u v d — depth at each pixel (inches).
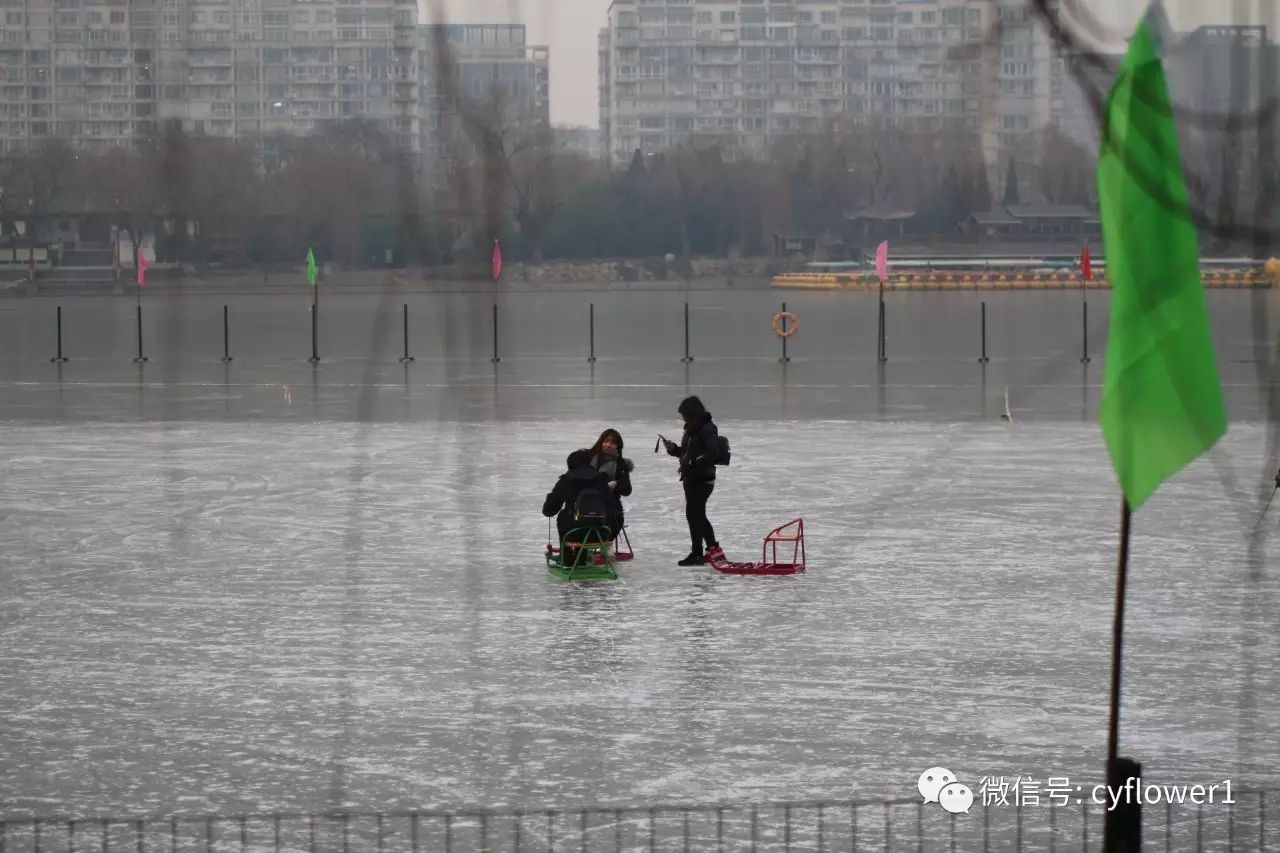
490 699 613.3
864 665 666.8
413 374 2369.6
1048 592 818.8
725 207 4672.7
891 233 4630.9
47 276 4591.5
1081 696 617.0
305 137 3326.8
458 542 970.7
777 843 463.2
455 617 760.3
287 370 2464.3
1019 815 485.7
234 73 3339.1
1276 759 538.6
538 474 1273.4
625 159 4611.2
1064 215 4333.2
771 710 599.5
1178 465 335.0
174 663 673.6
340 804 496.4
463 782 517.7
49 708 604.7
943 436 1571.1
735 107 5162.4
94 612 775.7
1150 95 326.0
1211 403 332.5
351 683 638.5
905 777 523.5
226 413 1808.6
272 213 3410.4
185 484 1235.2
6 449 1471.5
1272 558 905.5
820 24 5049.2
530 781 518.3
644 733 569.6
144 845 458.9
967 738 564.7
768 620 753.6
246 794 506.9
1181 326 331.6
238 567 893.8
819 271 4697.3
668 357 2736.2
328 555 930.1
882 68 4532.5
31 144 4618.6
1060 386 2137.1
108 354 2829.7
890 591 824.3
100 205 4569.4
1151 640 707.4
